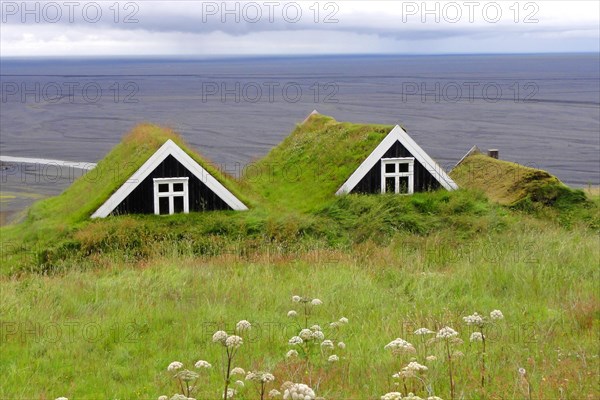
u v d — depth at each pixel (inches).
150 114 4995.1
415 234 1139.9
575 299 701.9
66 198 1326.3
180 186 1149.1
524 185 1314.0
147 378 539.5
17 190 2222.0
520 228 1155.9
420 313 670.5
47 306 733.3
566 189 1314.0
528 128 4062.5
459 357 503.8
